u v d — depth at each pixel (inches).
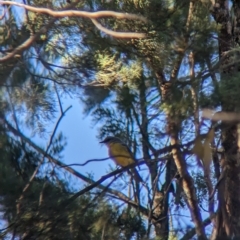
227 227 414.3
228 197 429.1
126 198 460.4
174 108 314.3
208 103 308.0
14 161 419.5
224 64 354.0
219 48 378.9
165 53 366.3
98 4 402.6
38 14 399.9
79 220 394.3
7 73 355.6
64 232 387.2
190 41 362.3
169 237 490.0
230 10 459.2
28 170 420.8
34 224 382.9
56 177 420.5
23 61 361.1
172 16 373.4
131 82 387.9
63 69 405.1
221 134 426.0
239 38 417.4
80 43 414.6
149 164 425.4
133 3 385.7
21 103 400.8
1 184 388.5
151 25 370.3
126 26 392.2
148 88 368.2
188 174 427.2
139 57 398.3
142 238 398.0
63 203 386.3
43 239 383.2
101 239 412.5
